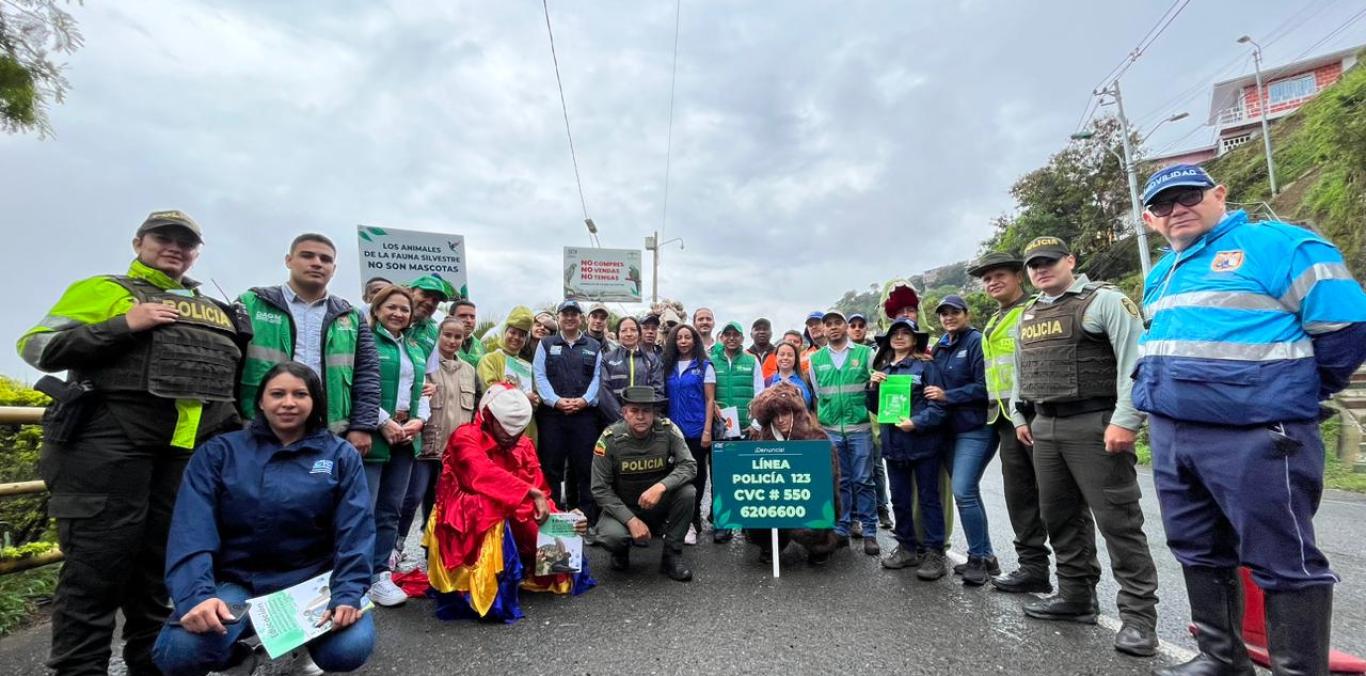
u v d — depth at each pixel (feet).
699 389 18.31
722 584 13.15
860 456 16.20
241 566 8.13
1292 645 7.11
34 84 14.82
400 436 12.26
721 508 14.37
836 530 15.20
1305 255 7.06
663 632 10.40
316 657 7.88
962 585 12.80
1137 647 9.12
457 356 16.67
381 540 12.34
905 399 13.64
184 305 8.11
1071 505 10.45
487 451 12.35
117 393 7.48
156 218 8.14
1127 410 9.10
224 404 8.65
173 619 7.38
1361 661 8.48
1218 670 8.01
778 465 14.40
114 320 7.42
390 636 10.39
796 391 15.75
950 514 16.24
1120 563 9.58
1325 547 15.89
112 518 7.41
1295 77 126.11
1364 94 43.42
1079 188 87.92
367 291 16.94
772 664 9.04
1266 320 7.23
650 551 16.19
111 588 7.46
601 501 14.11
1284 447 7.04
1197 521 8.10
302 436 8.62
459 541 11.28
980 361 13.16
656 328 19.90
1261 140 94.48
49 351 7.26
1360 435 28.68
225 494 7.96
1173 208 7.95
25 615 11.16
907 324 14.64
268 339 10.36
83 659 7.29
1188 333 7.72
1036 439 10.64
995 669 8.76
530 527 12.44
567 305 17.56
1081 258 89.71
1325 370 7.04
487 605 10.75
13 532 12.09
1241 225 7.66
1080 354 9.94
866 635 10.10
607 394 17.93
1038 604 10.82
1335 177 44.32
